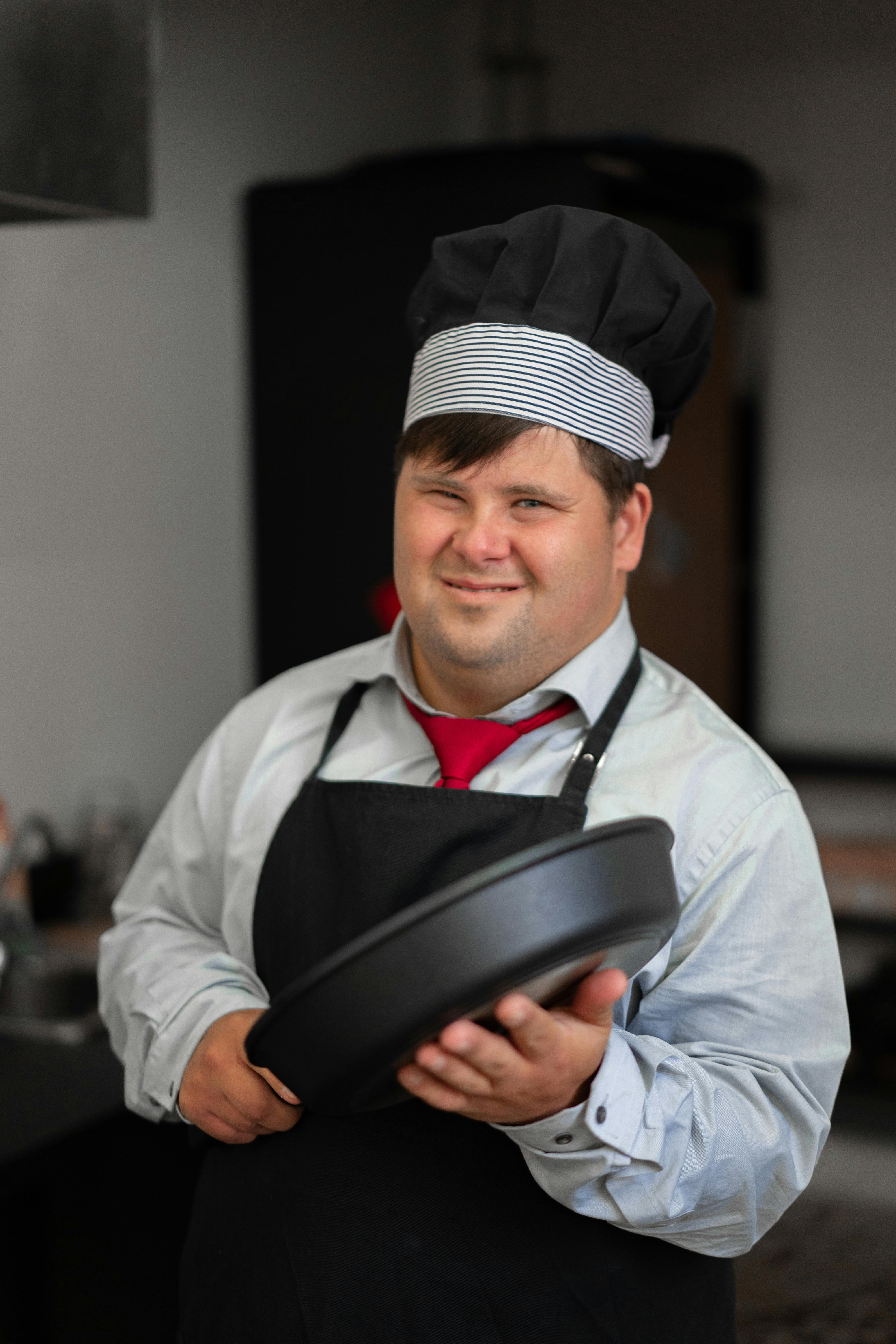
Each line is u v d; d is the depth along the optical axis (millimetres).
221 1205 1095
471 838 1009
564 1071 807
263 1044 805
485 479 970
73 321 2635
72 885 2467
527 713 1060
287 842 1106
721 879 988
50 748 2643
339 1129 1026
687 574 3260
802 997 986
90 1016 1810
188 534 2982
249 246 3014
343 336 2932
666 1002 991
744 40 3590
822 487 3643
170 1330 1731
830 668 3684
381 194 2861
